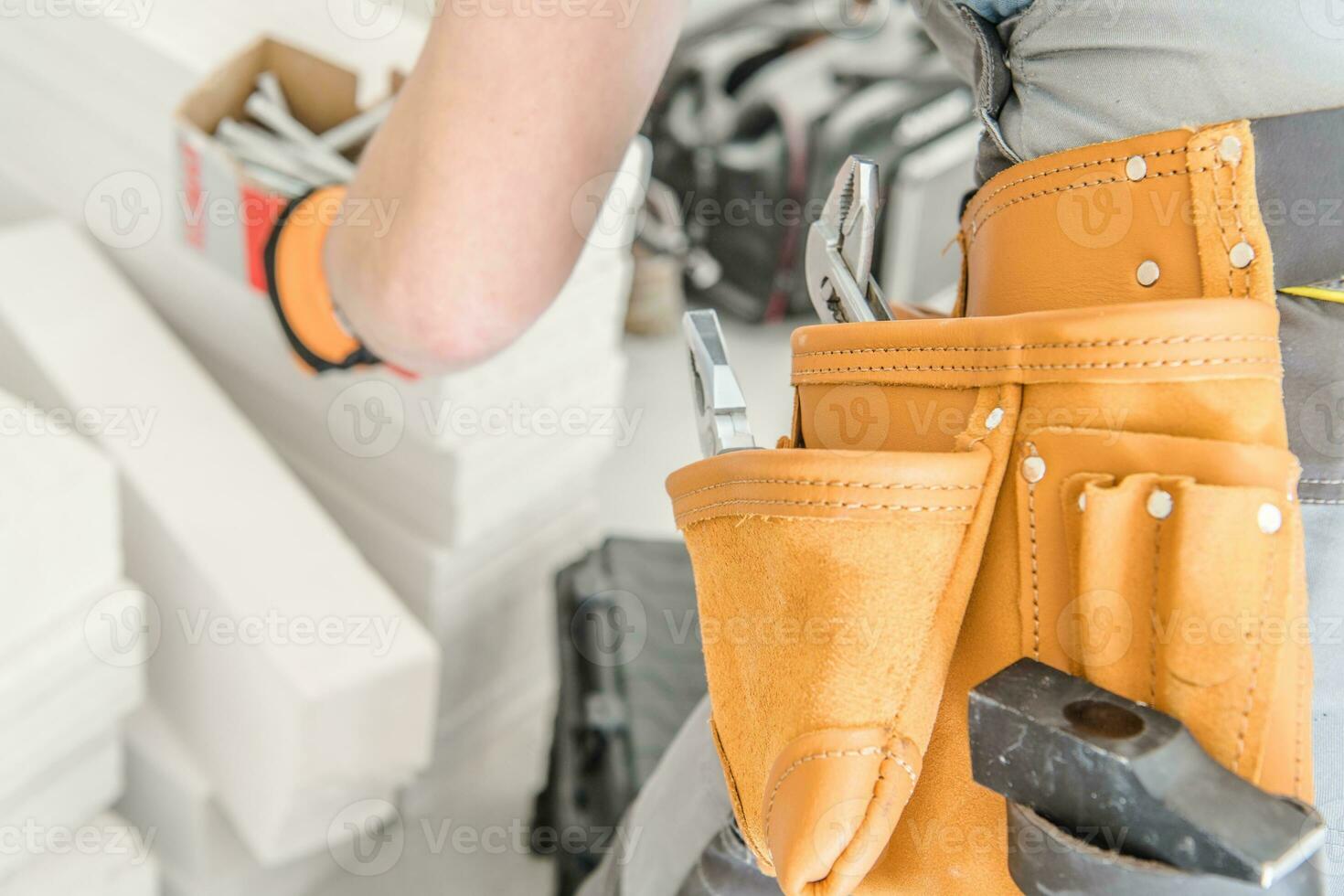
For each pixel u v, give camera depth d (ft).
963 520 1.59
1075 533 1.54
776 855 1.58
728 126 6.61
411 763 3.73
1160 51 1.60
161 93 3.83
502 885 4.23
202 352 4.41
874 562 1.59
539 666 4.86
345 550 3.71
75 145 4.20
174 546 3.55
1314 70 1.53
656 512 5.58
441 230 1.88
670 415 6.22
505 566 4.44
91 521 3.05
